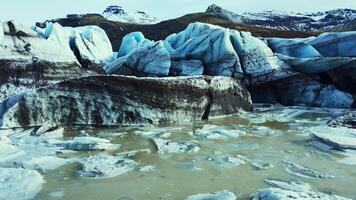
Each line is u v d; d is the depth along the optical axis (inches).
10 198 242.1
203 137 404.8
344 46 736.3
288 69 661.9
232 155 343.0
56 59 605.3
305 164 319.9
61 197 248.7
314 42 770.2
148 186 269.6
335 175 293.7
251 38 683.4
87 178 281.6
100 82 442.0
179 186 270.5
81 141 361.1
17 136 382.6
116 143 375.9
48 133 395.2
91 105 439.2
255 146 373.7
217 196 244.4
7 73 534.3
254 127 459.5
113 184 272.1
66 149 349.7
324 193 257.8
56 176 283.9
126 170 299.3
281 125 474.0
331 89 622.5
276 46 772.6
